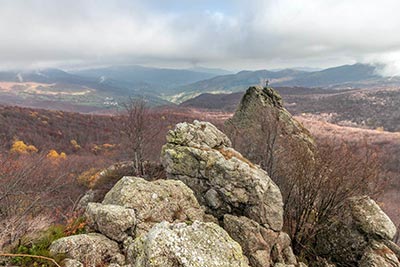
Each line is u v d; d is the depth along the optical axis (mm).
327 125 123000
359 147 35812
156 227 7469
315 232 21141
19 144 53375
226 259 6984
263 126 33125
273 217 17109
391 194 38906
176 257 6570
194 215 14781
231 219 16578
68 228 12000
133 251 7469
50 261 9219
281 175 26516
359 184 22234
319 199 22672
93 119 112125
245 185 17172
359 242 18828
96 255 10141
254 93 36812
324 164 22078
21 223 11359
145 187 14297
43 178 21375
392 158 50594
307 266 18156
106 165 40625
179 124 20984
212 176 17812
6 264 8914
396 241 31656
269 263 15812
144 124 32188
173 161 18969
